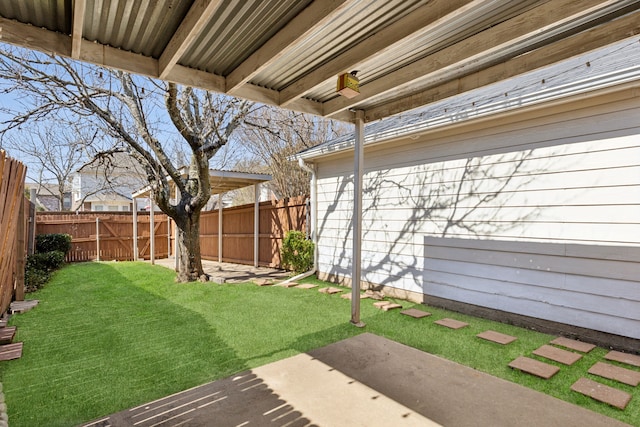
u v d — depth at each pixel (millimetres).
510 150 4582
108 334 4086
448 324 4477
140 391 2770
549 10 2217
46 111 6348
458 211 5184
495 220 4738
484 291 4855
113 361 3332
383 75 3338
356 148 4359
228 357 3426
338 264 7320
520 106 4133
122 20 2289
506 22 2432
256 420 2387
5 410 2486
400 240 6059
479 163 4922
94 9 2150
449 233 5293
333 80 3346
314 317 4777
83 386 2846
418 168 5762
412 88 3646
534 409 2521
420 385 2875
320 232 7812
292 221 9023
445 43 2750
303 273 7996
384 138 5770
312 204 7910
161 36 2504
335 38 2617
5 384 2875
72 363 3283
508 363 3285
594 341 3846
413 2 2191
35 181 19016
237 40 2600
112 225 12695
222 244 11906
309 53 2855
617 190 3705
